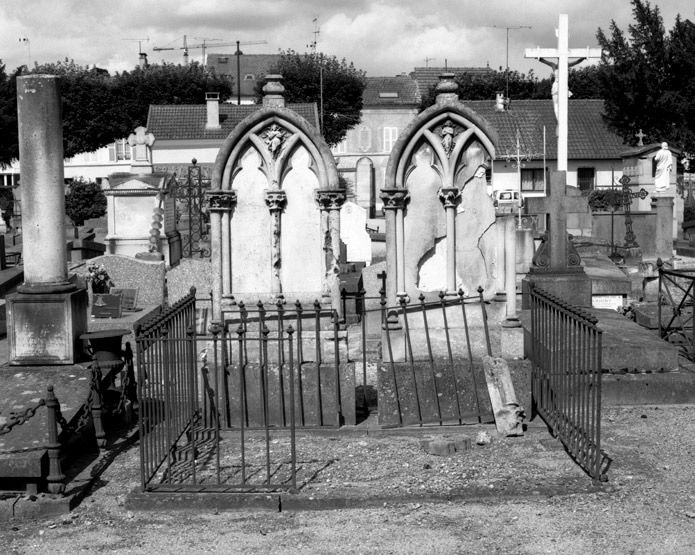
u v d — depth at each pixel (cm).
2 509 836
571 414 945
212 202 1097
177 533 788
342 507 831
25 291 1094
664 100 5009
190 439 991
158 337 906
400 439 1015
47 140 1106
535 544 738
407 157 1098
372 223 3834
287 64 6775
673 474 884
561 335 970
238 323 1084
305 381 1048
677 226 3316
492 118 5200
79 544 771
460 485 852
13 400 996
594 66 7050
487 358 1051
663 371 1171
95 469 929
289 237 1109
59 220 1115
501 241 1084
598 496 832
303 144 1101
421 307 1089
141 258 2031
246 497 834
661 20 5184
